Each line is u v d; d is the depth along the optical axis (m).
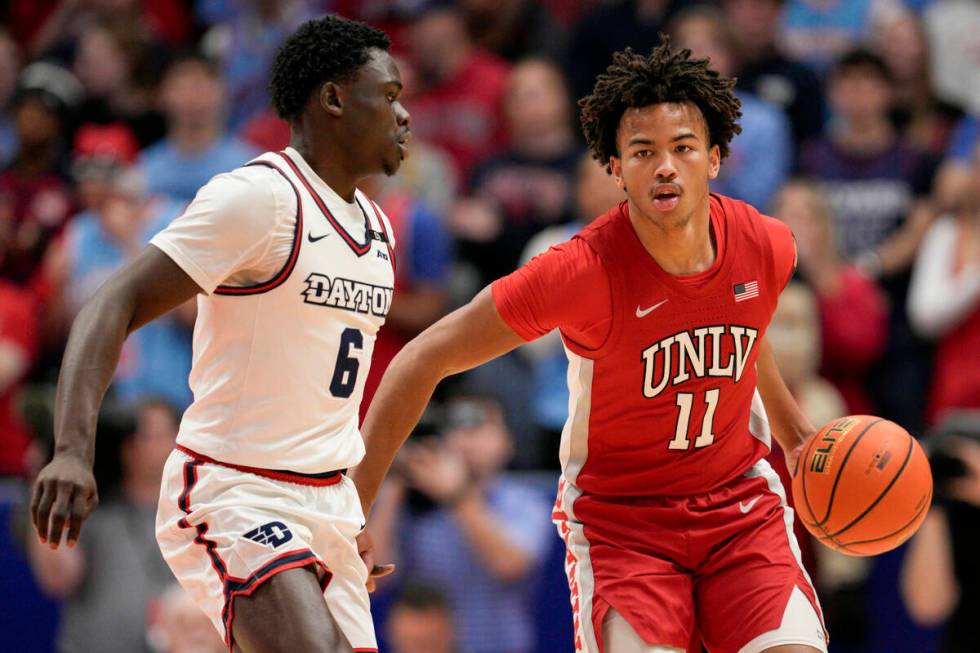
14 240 27.86
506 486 21.20
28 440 24.80
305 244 11.63
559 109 27.19
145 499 21.02
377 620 20.56
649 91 11.91
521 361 23.67
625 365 12.27
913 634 20.97
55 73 30.61
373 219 12.42
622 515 12.60
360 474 12.68
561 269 12.12
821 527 12.71
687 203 11.85
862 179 26.94
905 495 12.43
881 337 24.56
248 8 30.56
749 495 12.78
